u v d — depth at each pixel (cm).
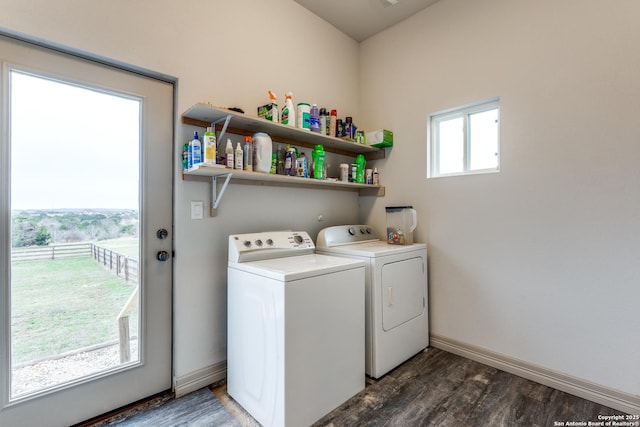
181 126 182
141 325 174
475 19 226
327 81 275
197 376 188
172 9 179
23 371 141
